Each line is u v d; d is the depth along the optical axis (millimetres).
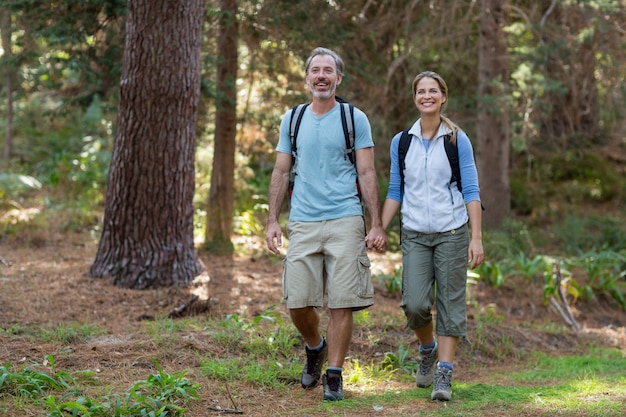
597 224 12984
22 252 8391
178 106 6785
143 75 6652
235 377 4605
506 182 11742
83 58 8602
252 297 6727
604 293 9234
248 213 10203
